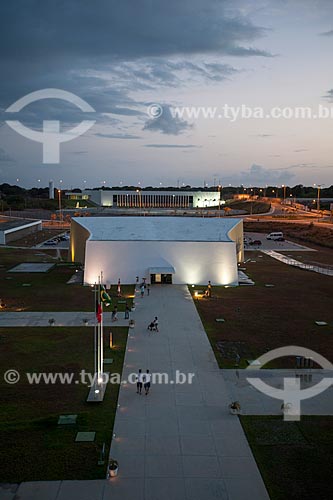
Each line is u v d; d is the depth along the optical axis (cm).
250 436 1864
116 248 4900
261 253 7488
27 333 3109
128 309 3656
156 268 4803
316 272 5678
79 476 1598
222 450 1766
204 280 4891
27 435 1842
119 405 2111
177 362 2639
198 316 3594
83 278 4872
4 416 1992
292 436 1866
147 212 14925
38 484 1554
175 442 1816
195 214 14350
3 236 8331
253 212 15950
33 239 9194
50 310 3719
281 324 3400
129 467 1653
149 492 1530
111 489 1538
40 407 2080
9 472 1609
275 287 4762
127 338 3041
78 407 2086
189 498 1505
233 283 4891
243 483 1580
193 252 4912
